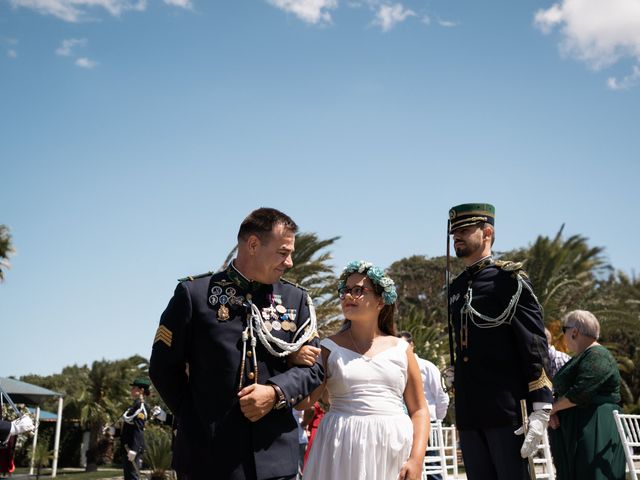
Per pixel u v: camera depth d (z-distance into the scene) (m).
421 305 48.78
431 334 24.56
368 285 3.99
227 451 3.05
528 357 4.54
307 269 20.91
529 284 4.71
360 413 3.77
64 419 36.22
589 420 5.68
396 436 3.73
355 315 3.94
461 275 5.11
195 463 3.08
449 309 5.13
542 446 7.17
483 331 4.73
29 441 31.23
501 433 4.55
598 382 5.63
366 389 3.80
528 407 4.57
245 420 3.10
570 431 5.73
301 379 3.18
